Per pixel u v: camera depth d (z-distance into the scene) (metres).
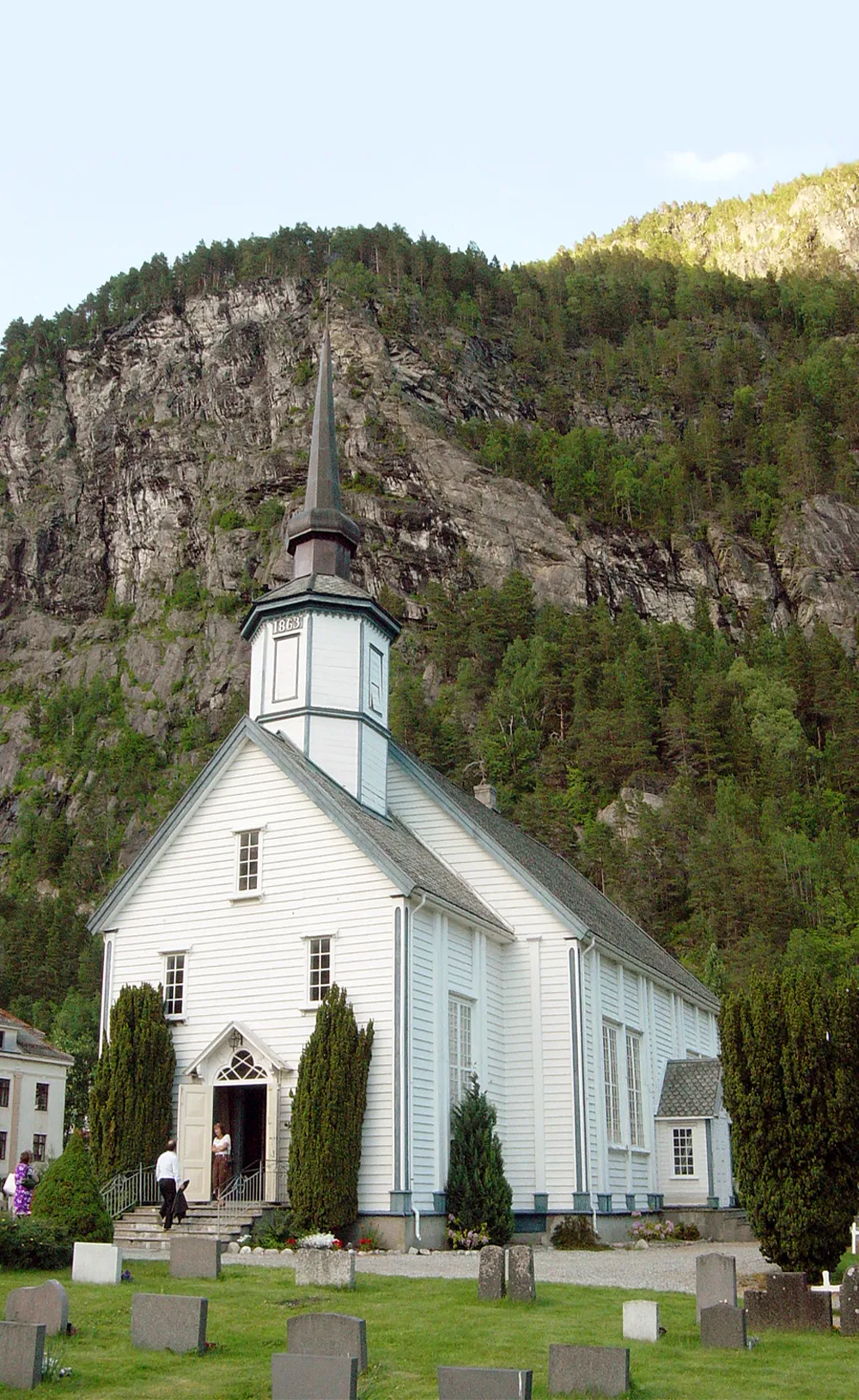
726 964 88.81
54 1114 66.88
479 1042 32.81
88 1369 13.87
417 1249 27.73
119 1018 31.42
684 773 131.62
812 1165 19.83
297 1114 28.36
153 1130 30.58
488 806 48.12
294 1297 18.67
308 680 35.50
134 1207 29.52
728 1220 38.97
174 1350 14.78
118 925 33.69
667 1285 22.20
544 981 34.53
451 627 176.88
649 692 146.00
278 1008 30.84
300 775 32.00
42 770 189.25
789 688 151.88
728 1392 13.11
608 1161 35.47
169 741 189.75
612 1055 37.34
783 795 127.81
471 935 33.50
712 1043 49.91
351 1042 28.77
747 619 192.62
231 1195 30.20
